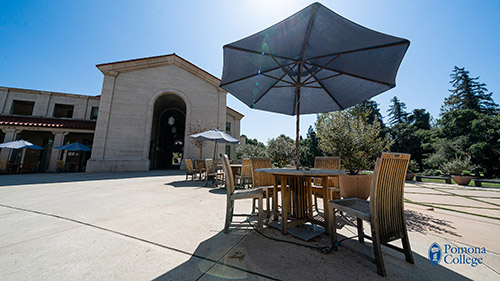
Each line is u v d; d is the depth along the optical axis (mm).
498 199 5105
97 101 16000
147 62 12984
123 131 12023
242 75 3096
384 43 2211
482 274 1531
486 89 27531
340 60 2803
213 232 2348
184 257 1721
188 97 13711
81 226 2443
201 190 5324
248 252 1843
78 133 14773
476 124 17406
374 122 4809
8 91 14422
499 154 15586
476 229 2633
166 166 19734
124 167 11656
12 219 2699
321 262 1676
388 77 2508
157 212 3119
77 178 8047
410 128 29500
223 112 14391
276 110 4316
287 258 1737
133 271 1487
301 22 2320
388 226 1688
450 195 5762
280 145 12258
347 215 3318
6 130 12242
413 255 1862
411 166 16000
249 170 5086
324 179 2475
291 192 2803
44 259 1646
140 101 12656
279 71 3586
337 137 4711
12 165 11578
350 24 2152
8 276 1389
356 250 1938
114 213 3029
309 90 3965
